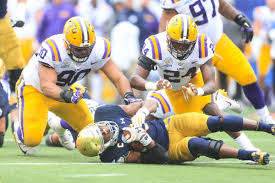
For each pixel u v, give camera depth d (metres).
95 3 40.72
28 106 21.58
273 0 44.09
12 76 25.61
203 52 20.56
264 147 25.20
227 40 24.05
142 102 19.83
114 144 18.91
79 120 22.34
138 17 40.72
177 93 21.88
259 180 15.80
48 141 25.83
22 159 20.48
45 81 20.31
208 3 23.08
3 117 24.70
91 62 20.78
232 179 15.91
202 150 18.25
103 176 16.03
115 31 40.69
